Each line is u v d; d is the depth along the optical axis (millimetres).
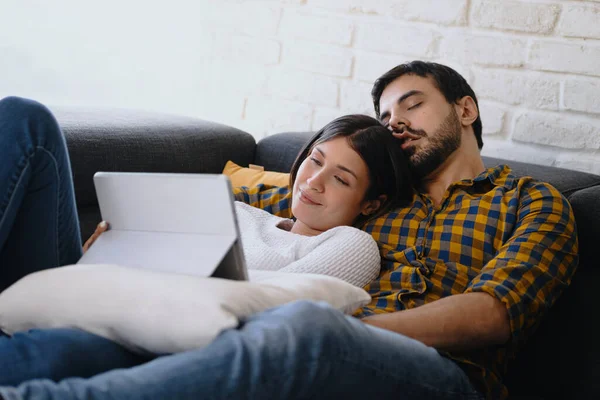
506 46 1833
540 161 1809
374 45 2070
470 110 1535
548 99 1781
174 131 1728
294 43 2244
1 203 1023
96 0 2520
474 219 1350
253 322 871
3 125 1051
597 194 1355
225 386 792
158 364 799
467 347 1149
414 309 1146
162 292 895
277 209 1578
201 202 958
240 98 2418
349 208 1428
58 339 872
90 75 2557
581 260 1358
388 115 1540
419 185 1538
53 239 1106
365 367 905
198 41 2537
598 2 1690
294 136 1871
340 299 1042
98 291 930
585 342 1277
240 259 965
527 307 1185
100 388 748
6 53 2389
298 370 834
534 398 1295
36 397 714
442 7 1927
